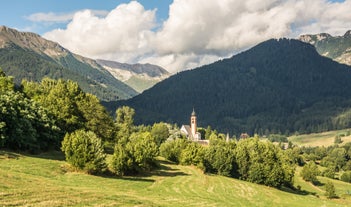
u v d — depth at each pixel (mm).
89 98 94000
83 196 36312
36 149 69562
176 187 67312
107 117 95188
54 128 74688
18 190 33469
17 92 75812
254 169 108562
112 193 42219
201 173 98500
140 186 59781
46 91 95750
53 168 55438
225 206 50188
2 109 61719
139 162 73500
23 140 65000
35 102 76375
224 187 81812
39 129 71938
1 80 79188
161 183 68688
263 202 72188
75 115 85812
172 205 41875
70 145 59656
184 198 52344
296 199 89938
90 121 88562
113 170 68625
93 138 62219
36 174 47969
